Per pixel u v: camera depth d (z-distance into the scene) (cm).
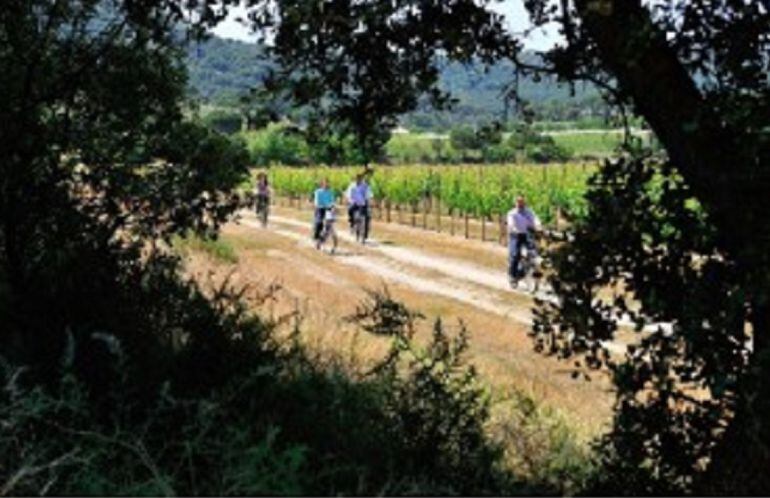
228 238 3541
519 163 10400
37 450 470
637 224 634
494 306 2391
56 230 973
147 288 934
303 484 504
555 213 4303
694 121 599
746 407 586
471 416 680
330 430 641
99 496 429
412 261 3266
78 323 787
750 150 595
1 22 951
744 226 607
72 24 982
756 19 606
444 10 695
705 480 617
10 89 955
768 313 600
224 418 586
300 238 3897
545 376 1445
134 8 894
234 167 1045
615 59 633
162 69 1016
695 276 630
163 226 1074
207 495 445
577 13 661
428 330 1877
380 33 689
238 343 786
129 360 691
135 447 462
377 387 734
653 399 653
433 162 13000
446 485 574
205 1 797
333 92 727
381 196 5925
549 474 701
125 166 1006
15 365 637
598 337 644
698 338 607
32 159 954
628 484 638
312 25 673
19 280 895
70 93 978
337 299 2120
